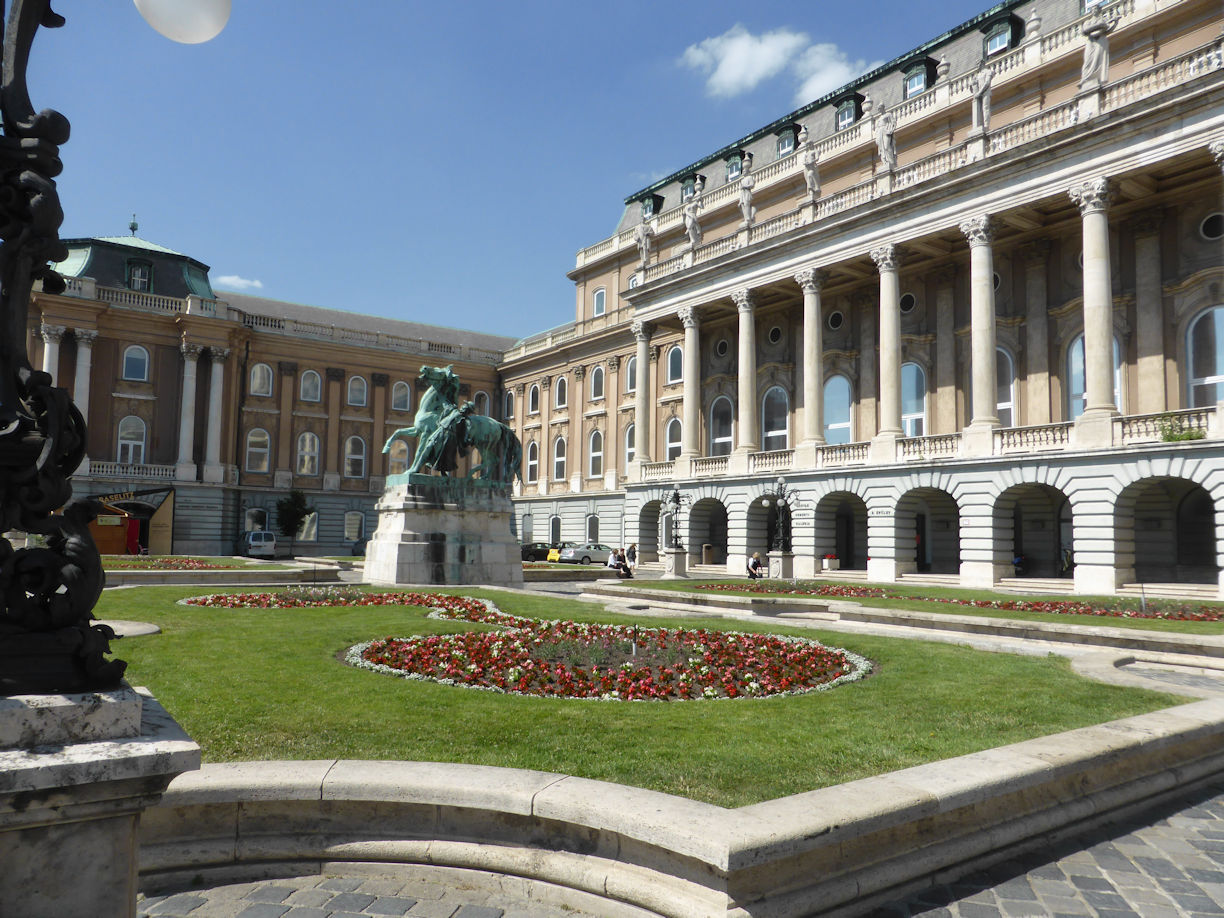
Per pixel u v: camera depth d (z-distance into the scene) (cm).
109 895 278
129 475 5153
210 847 454
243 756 564
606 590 2189
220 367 5512
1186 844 530
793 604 1805
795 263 3872
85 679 294
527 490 6288
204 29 300
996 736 662
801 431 4275
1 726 261
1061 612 1780
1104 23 2844
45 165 301
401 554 2245
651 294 4656
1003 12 3688
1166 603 2034
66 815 267
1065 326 3278
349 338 6250
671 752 596
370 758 570
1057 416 3281
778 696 829
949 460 3162
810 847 397
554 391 6184
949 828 479
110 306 5144
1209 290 2862
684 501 4359
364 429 6294
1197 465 2520
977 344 3145
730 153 4975
